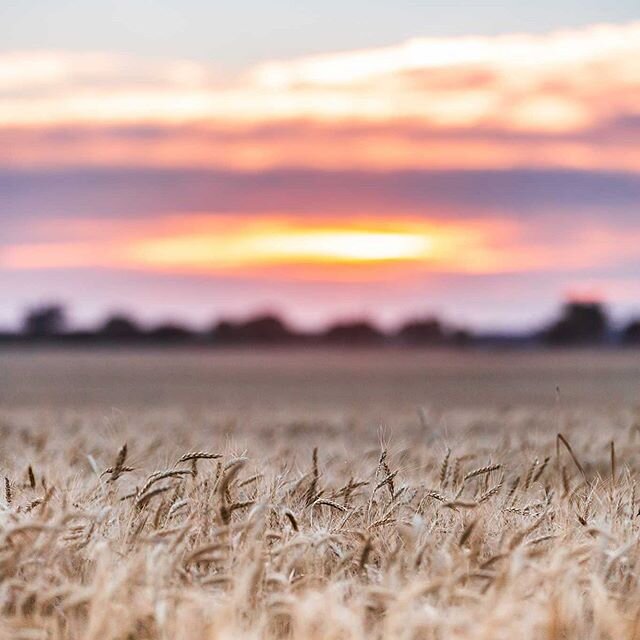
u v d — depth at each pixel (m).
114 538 10.79
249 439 31.70
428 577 9.96
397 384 102.00
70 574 9.98
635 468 18.02
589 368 142.12
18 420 44.84
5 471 14.41
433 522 11.48
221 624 8.36
